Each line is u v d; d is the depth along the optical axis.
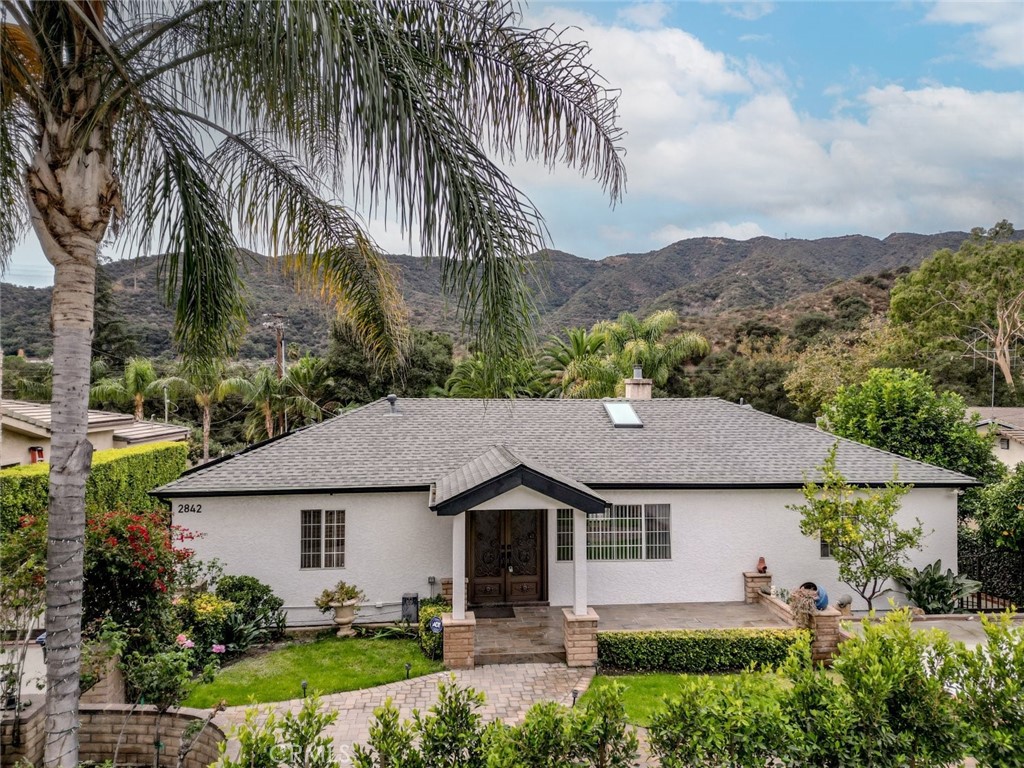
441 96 4.98
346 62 3.92
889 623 5.88
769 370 44.06
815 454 16.02
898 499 13.83
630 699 9.97
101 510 10.30
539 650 11.94
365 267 8.24
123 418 24.53
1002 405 38.28
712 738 4.86
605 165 6.00
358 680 10.84
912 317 40.12
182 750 6.18
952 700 5.26
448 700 5.09
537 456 15.55
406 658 11.97
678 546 14.72
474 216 4.38
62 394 5.09
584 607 11.76
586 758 4.89
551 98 5.78
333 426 17.03
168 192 7.26
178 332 7.85
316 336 43.34
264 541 14.05
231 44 4.57
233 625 12.15
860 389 20.61
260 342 45.06
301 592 14.10
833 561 14.88
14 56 4.93
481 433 16.88
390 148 4.12
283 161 7.65
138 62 5.41
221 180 7.59
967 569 16.05
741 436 17.03
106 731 7.16
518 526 14.83
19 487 13.70
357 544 14.29
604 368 31.52
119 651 7.36
